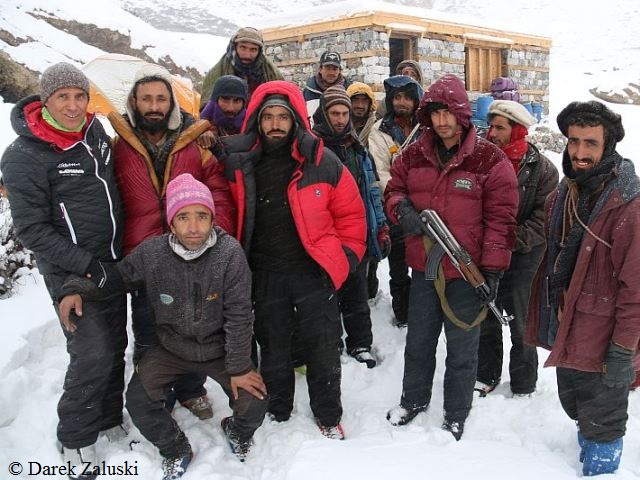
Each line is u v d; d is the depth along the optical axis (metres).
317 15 10.91
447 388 3.35
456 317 3.25
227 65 4.65
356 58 10.31
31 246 2.72
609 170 2.63
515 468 2.88
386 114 4.56
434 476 2.80
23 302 4.23
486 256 3.16
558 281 2.88
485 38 12.35
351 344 4.32
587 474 2.84
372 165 4.25
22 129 2.68
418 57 11.07
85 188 2.81
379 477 2.78
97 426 2.95
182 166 3.08
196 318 2.91
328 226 3.28
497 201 3.17
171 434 2.97
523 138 3.62
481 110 8.29
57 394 3.42
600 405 2.77
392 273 4.62
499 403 3.62
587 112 2.58
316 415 3.38
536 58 14.01
